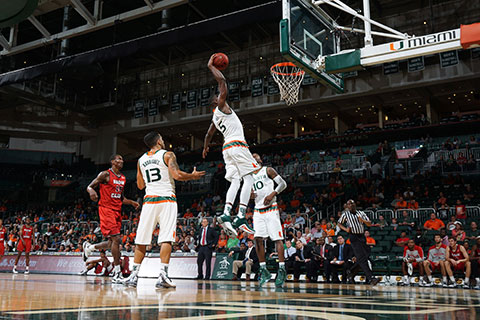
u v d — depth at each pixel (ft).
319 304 8.21
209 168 81.76
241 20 46.03
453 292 18.07
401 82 69.26
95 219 69.36
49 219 71.82
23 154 94.53
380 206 52.13
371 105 82.07
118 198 19.01
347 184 58.70
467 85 71.97
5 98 80.23
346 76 70.38
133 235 45.88
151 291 11.85
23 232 39.17
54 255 41.55
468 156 61.11
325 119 90.63
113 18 59.06
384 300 10.06
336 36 29.43
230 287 16.84
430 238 38.32
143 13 57.93
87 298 8.61
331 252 33.17
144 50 51.96
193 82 88.48
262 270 19.13
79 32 61.05
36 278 23.00
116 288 13.10
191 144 101.55
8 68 70.85
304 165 71.46
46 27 76.74
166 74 91.04
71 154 96.22
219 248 39.60
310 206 50.44
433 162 63.52
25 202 90.74
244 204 16.05
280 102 78.84
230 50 86.53
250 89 80.33
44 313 5.56
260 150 86.53
